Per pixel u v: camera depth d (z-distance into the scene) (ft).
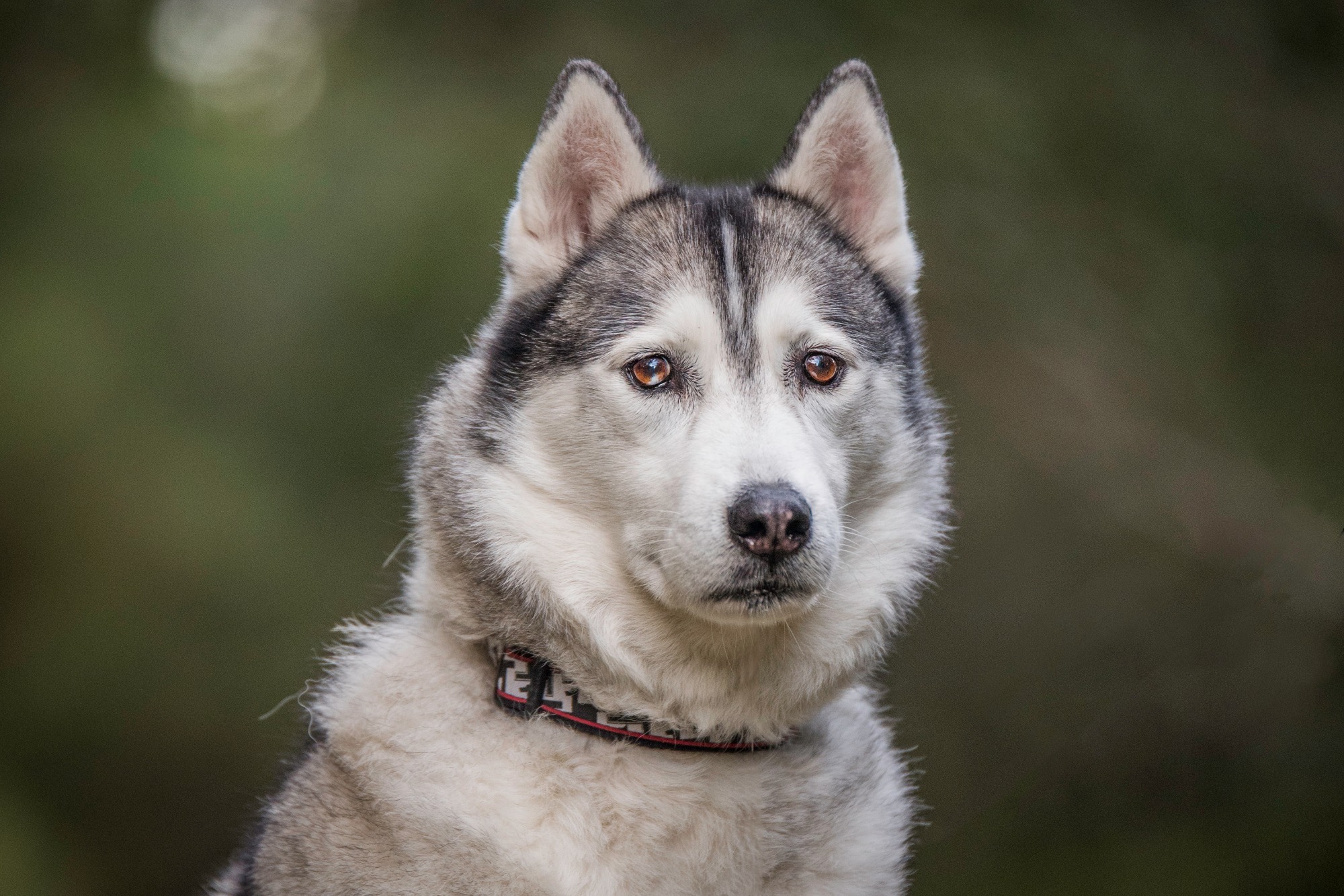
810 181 19.88
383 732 17.16
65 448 46.83
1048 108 37.93
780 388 17.81
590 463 17.43
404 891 16.30
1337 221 36.50
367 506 44.57
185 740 45.29
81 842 44.47
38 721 45.57
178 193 50.37
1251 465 35.27
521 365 18.10
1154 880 31.71
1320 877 30.53
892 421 18.81
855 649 18.06
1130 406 36.81
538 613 17.10
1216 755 33.17
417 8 46.96
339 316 44.68
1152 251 37.04
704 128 39.58
